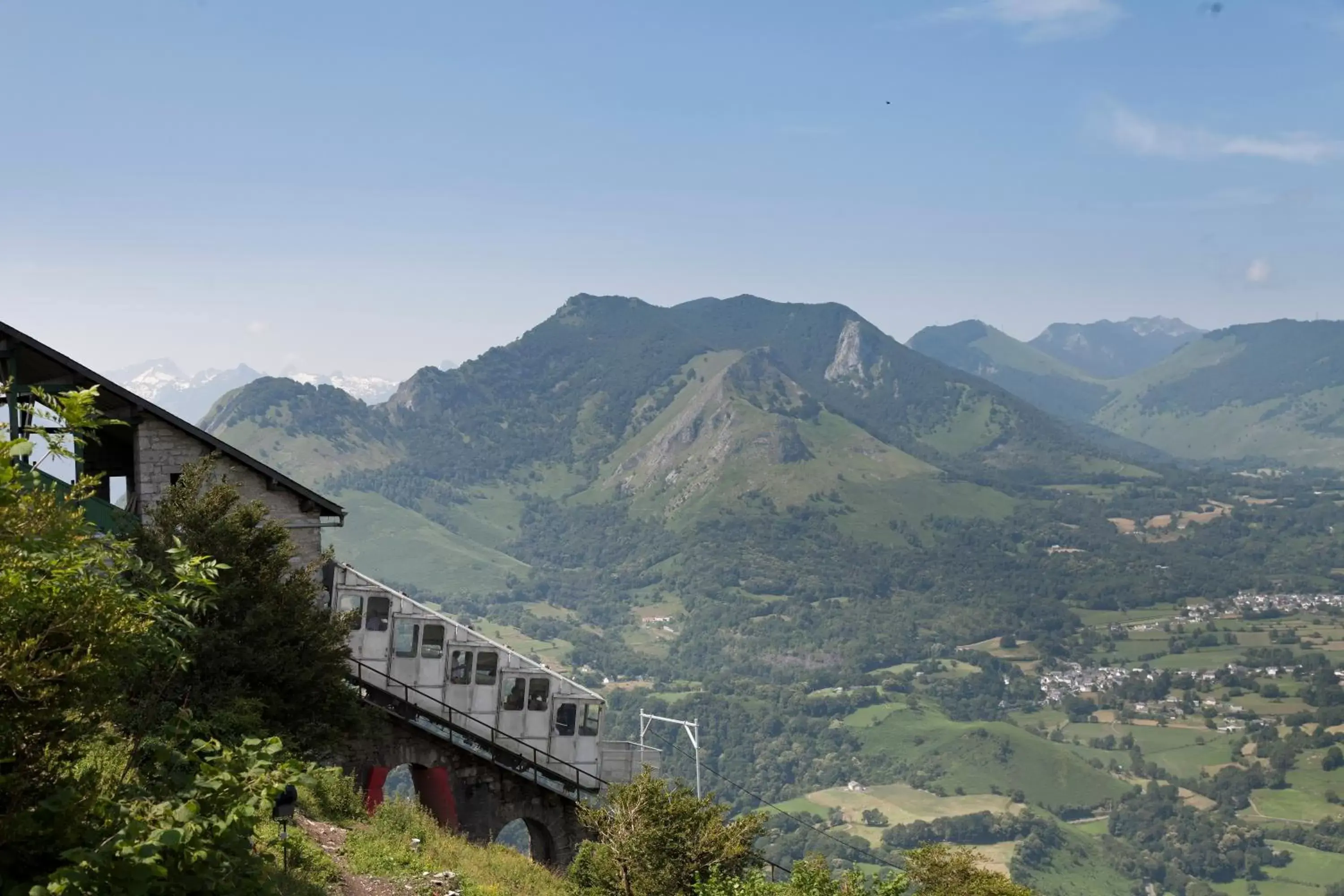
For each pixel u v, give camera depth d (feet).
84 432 55.77
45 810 49.49
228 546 111.45
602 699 178.81
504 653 172.45
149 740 74.79
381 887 86.53
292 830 88.12
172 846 48.47
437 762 166.61
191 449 145.07
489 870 108.37
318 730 115.44
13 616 48.14
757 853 136.26
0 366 129.49
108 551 57.21
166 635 65.31
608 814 132.67
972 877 151.53
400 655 165.37
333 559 148.66
